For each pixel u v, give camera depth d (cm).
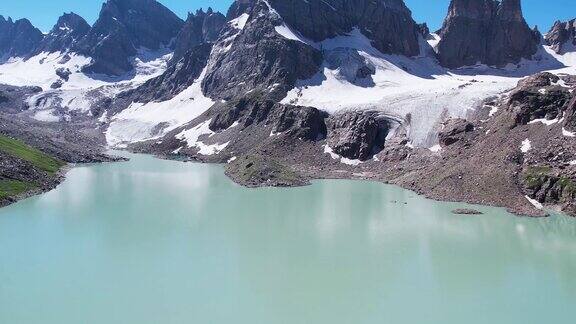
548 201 10019
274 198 11162
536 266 6912
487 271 6706
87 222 8838
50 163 14325
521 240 8044
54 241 7725
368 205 10494
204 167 15975
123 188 12175
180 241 7812
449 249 7581
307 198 11200
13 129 17012
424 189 11900
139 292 5891
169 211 9769
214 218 9256
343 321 5275
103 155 17762
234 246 7588
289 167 14812
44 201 10519
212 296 5816
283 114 17862
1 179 10975
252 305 5597
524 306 5691
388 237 8156
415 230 8581
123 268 6625
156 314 5359
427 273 6612
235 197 11256
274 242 7806
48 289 5950
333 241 7894
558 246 7762
